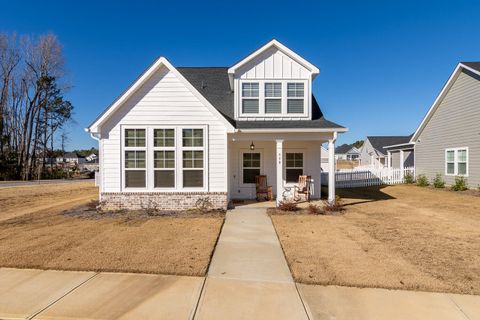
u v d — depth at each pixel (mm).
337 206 11047
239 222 9086
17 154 39875
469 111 17203
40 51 39844
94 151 120125
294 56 12727
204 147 11039
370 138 43625
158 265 5344
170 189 10984
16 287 4484
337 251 6184
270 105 12906
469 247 6465
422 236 7383
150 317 3652
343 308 3885
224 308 3883
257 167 13867
